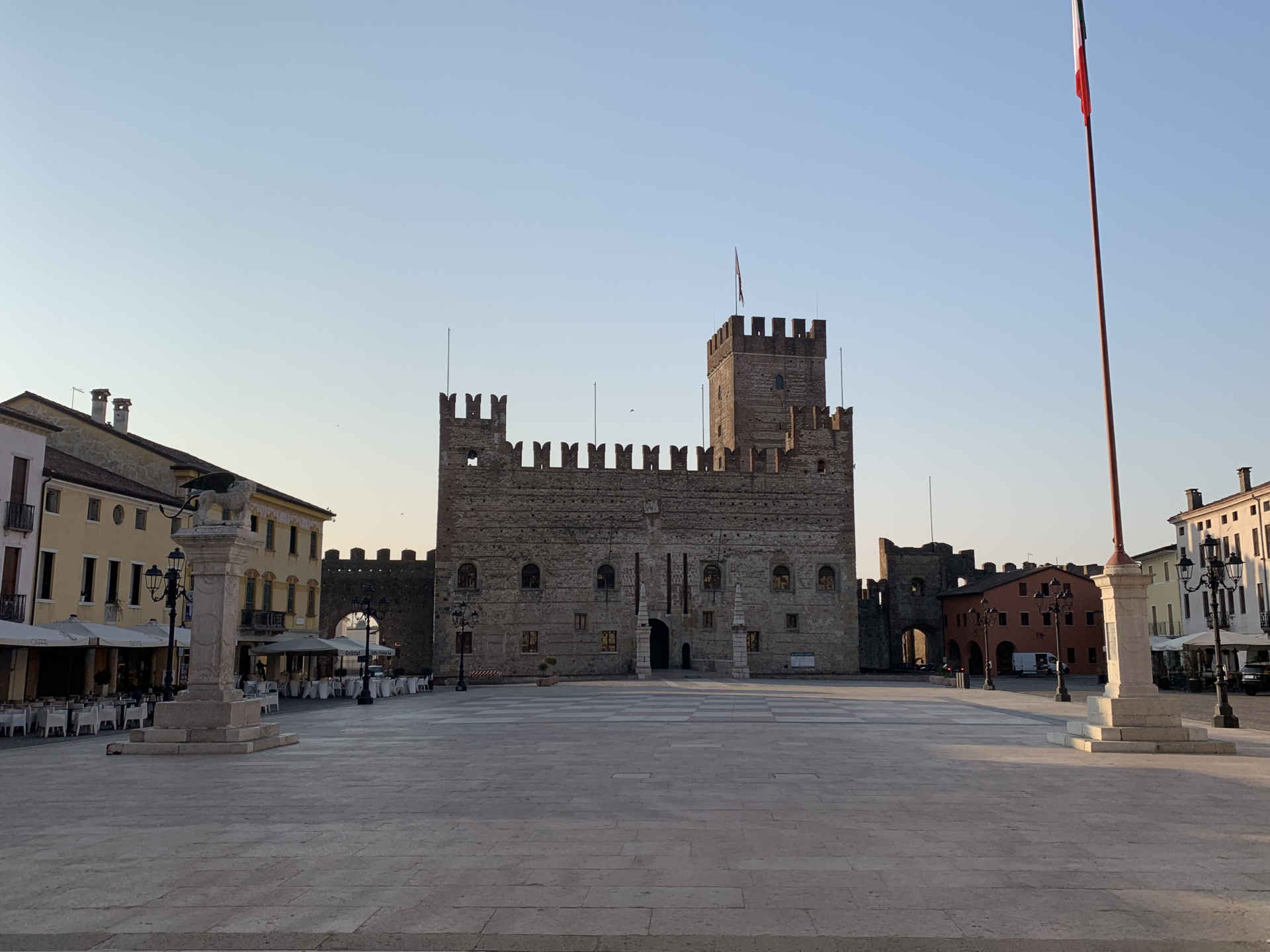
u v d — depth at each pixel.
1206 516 86.12
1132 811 15.98
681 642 94.81
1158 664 93.62
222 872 12.07
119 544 52.69
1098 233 28.89
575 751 25.66
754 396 114.75
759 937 9.48
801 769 21.64
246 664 64.56
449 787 18.92
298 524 74.38
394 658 99.88
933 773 20.91
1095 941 9.30
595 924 9.91
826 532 98.69
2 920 10.16
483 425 95.31
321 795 17.98
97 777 20.72
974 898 10.73
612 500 96.00
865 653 116.19
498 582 93.38
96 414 66.00
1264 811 15.91
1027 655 105.94
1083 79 29.72
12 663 44.34
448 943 9.38
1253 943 9.24
